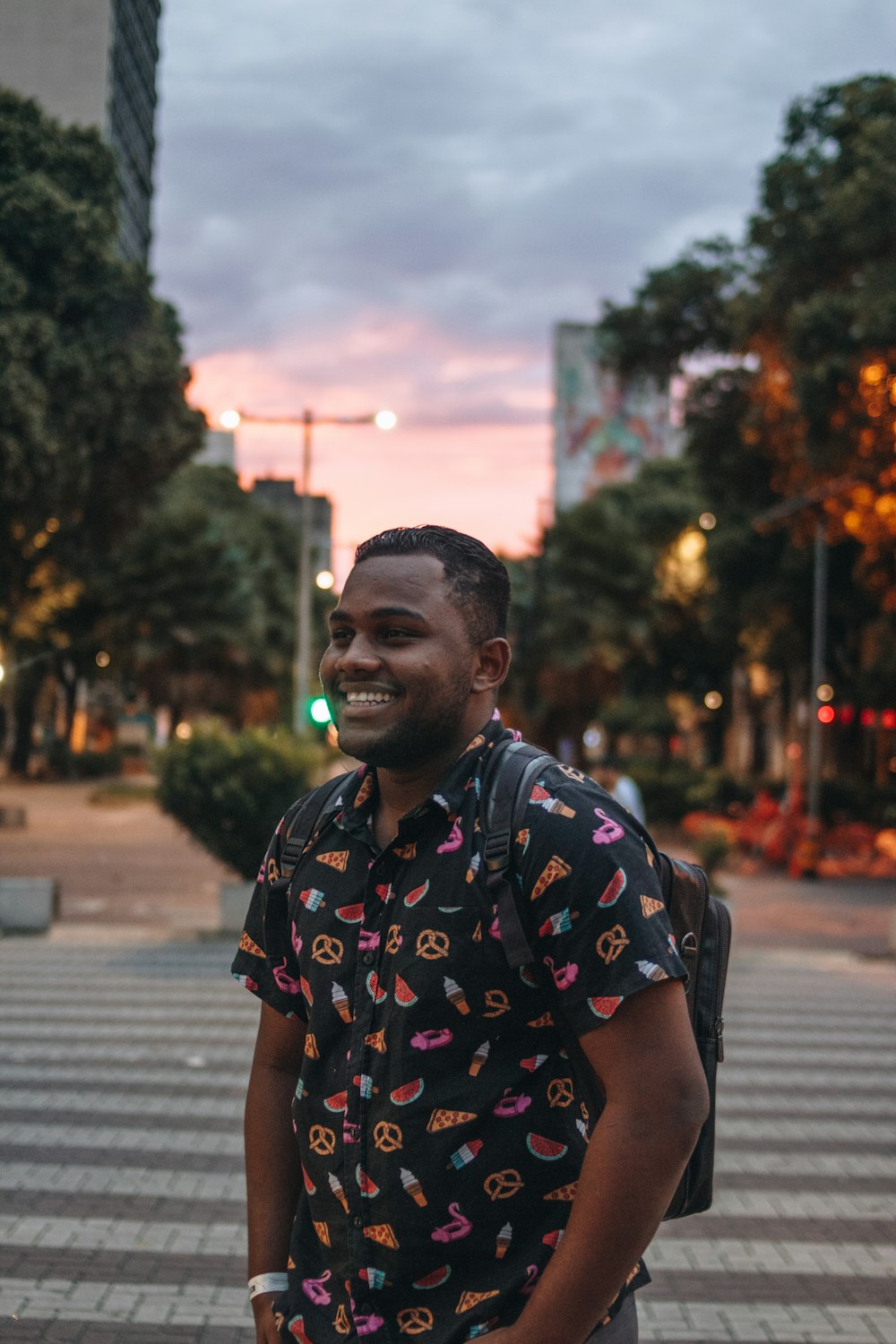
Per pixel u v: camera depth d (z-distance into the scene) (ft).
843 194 70.03
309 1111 5.72
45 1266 15.51
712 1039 6.29
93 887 61.36
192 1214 17.39
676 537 141.49
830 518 79.00
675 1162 5.09
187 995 33.45
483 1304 5.21
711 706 158.81
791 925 56.95
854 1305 15.02
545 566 121.60
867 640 104.73
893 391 68.18
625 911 5.20
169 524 130.93
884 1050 29.89
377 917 5.59
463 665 5.72
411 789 5.80
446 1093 5.31
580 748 124.26
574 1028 5.27
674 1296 15.28
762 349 81.41
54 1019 30.04
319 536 349.61
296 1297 5.72
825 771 120.16
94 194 71.36
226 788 43.93
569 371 364.79
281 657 173.99
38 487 68.64
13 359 64.85
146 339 72.28
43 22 166.91
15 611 84.69
